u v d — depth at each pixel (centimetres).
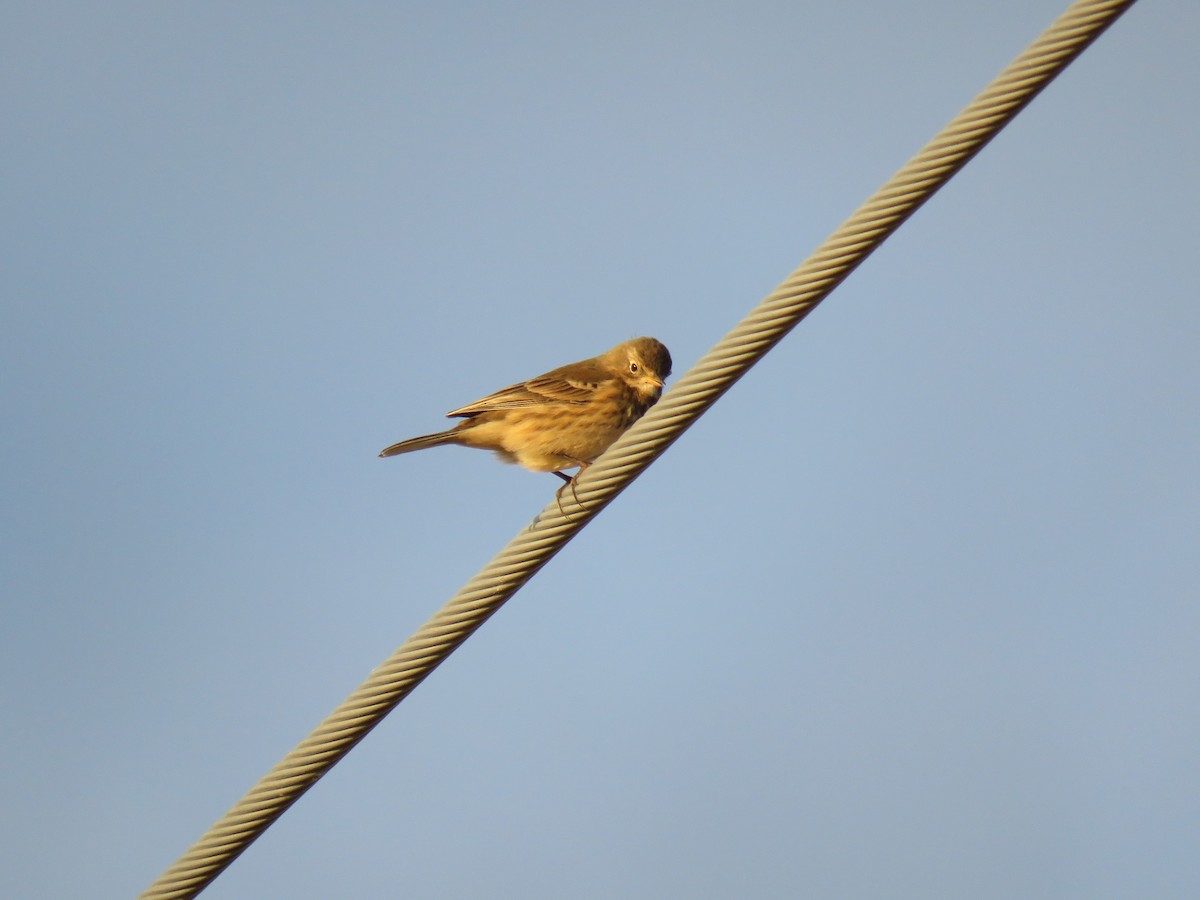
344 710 1191
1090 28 1117
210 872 1167
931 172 1159
